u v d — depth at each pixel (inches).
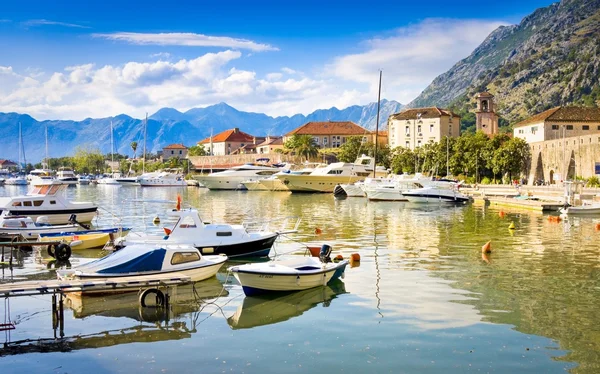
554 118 4653.1
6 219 1421.0
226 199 3152.1
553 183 3828.7
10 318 773.9
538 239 1488.7
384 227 1760.6
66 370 599.2
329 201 2945.4
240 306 825.5
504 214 2215.8
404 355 625.6
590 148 3351.4
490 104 6574.8
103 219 1975.9
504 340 670.5
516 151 4124.0
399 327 718.5
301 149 5753.0
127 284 806.5
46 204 1779.0
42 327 734.5
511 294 876.0
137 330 723.4
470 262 1143.0
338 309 800.9
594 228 1743.4
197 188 4628.4
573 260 1163.9
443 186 3157.0
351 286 931.3
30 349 659.4
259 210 2401.6
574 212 2146.9
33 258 1216.2
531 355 625.3
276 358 622.8
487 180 4220.0
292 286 890.1
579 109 4783.5
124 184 5369.1
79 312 796.0
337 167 3604.8
